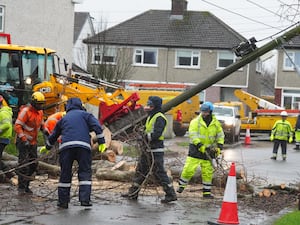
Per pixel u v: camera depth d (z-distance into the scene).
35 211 12.20
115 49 64.12
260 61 68.12
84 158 12.73
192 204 14.00
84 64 69.75
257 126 45.53
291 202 14.96
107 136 20.86
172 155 25.11
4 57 24.44
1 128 15.16
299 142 37.03
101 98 23.17
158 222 11.66
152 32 65.31
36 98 14.35
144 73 64.69
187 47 64.00
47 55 24.80
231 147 36.38
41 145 21.39
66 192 12.62
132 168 17.91
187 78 64.31
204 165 15.02
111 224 11.22
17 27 40.47
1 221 11.12
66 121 12.78
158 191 15.46
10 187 15.19
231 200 11.85
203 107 15.16
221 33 64.81
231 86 63.59
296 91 61.91
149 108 14.12
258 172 22.17
